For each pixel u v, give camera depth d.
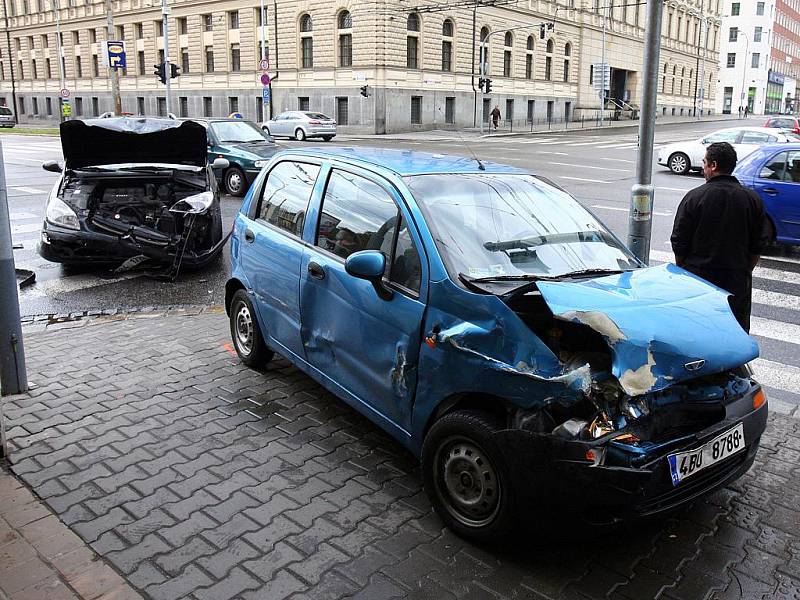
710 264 4.92
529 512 3.07
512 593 3.01
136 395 5.09
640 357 2.97
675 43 78.81
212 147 16.55
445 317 3.44
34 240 11.37
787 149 10.27
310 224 4.61
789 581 3.13
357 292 4.00
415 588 3.04
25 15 68.12
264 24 45.06
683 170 21.25
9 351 5.03
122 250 8.80
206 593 2.99
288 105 48.88
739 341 3.23
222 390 5.20
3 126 56.81
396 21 44.16
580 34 62.50
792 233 10.19
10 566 3.12
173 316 7.26
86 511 3.59
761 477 4.06
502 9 52.31
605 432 2.96
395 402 3.78
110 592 2.96
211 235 9.40
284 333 4.88
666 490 3.02
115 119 9.35
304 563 3.19
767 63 110.31
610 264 3.99
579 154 28.23
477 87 50.72
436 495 3.47
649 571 3.18
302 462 4.13
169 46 55.56
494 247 3.77
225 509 3.62
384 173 4.16
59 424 4.60
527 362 3.11
